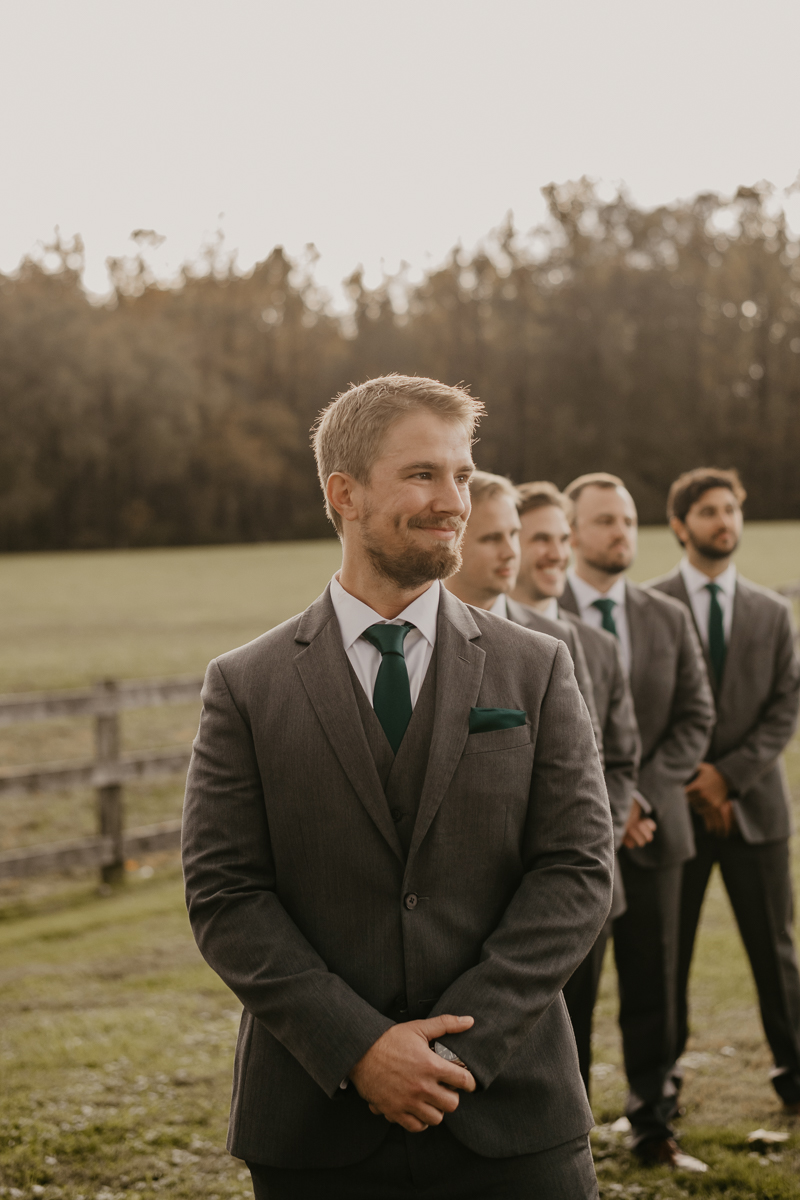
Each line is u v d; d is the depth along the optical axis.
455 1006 1.62
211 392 60.81
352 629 1.82
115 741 6.72
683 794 3.38
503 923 1.71
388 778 1.74
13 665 13.58
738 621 3.76
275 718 1.75
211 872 1.73
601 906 1.73
